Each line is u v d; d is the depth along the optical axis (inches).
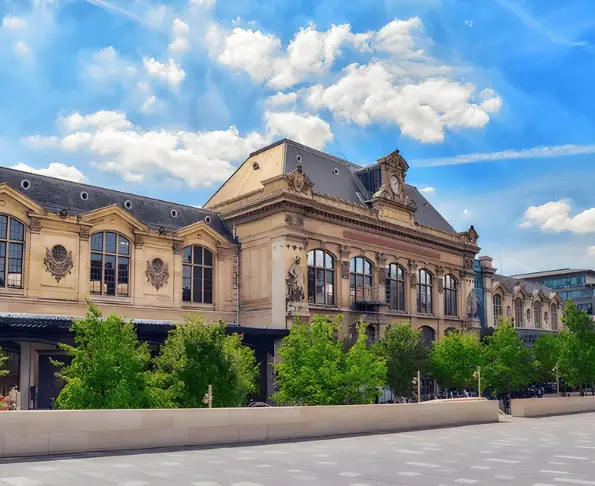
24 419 674.2
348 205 2174.0
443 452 772.6
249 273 2030.0
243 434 866.8
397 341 1977.1
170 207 1994.3
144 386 1023.0
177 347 1190.3
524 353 2268.7
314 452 758.5
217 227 2098.9
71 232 1659.7
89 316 1056.2
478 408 1362.0
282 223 1932.8
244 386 1241.4
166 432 784.9
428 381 2234.3
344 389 1374.3
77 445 708.7
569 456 741.9
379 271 2279.8
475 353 2128.4
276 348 1871.3
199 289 1952.5
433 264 2583.7
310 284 2026.3
